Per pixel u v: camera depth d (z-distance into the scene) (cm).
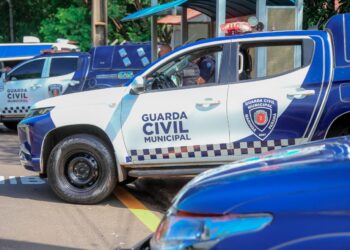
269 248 235
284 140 624
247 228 240
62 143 685
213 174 289
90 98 684
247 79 643
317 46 626
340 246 229
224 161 641
